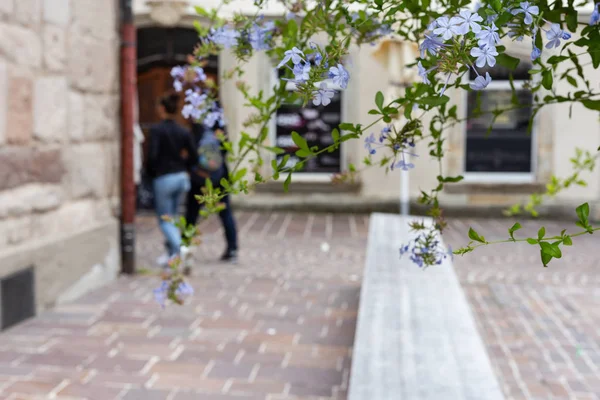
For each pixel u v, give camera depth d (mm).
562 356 4988
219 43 2035
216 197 1879
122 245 7352
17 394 4055
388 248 5984
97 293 6543
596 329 5664
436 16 1567
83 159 6684
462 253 1407
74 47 6492
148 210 13219
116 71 7289
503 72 12820
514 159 13070
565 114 12656
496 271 8102
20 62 5617
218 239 10141
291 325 5559
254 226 11531
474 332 3670
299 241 10109
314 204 13172
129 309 5961
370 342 3516
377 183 13031
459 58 1212
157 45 13141
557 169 12727
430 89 1487
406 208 9844
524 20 1281
